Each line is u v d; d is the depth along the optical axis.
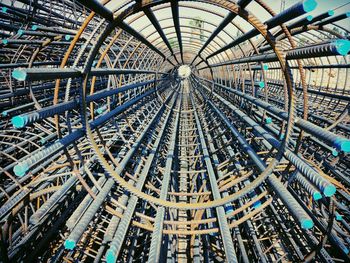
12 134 6.54
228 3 1.64
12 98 6.92
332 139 1.39
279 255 3.56
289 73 1.75
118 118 6.54
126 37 11.55
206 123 8.68
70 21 10.59
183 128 8.85
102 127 6.23
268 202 2.44
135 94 7.75
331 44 1.22
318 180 1.54
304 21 2.84
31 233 2.98
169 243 3.15
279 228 3.79
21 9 8.42
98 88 11.61
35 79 1.38
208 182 4.80
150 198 2.52
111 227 2.61
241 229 4.13
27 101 7.59
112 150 6.38
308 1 1.21
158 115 8.30
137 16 4.35
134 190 2.52
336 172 4.53
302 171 1.78
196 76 19.41
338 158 4.63
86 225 1.93
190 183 5.14
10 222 2.33
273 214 3.96
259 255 3.21
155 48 4.87
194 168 5.52
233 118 7.47
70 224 2.29
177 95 16.66
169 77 17.72
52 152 1.93
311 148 5.87
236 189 4.18
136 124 7.82
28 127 6.67
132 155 4.32
